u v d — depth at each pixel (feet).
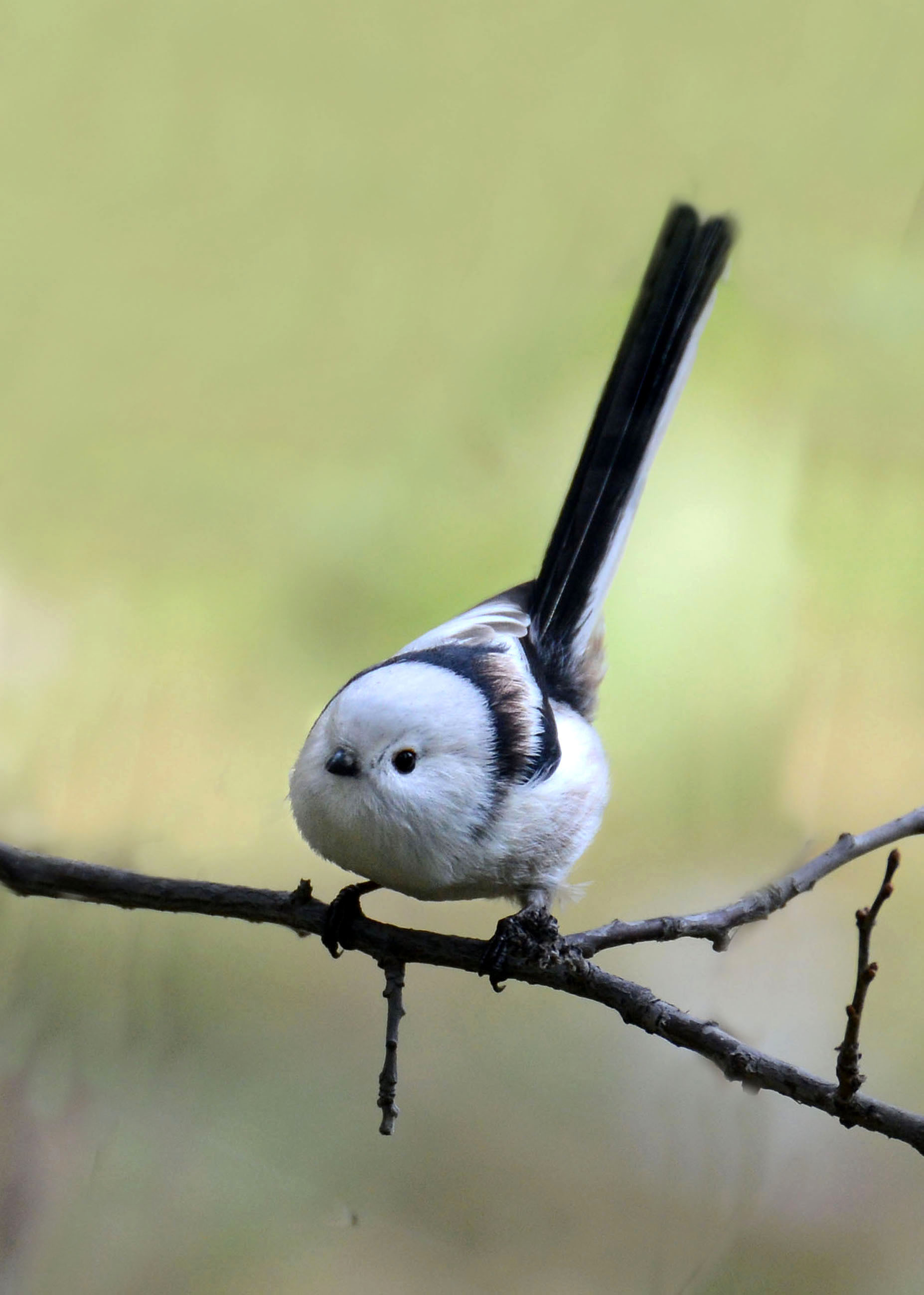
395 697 19.86
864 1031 31.63
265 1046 30.14
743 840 33.17
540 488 32.42
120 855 30.25
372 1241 26.76
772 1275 26.86
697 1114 26.78
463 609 32.40
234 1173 24.84
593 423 24.54
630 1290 26.81
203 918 29.09
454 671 21.15
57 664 32.01
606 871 33.40
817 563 33.19
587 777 21.79
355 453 32.78
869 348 32.19
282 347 32.14
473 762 20.01
